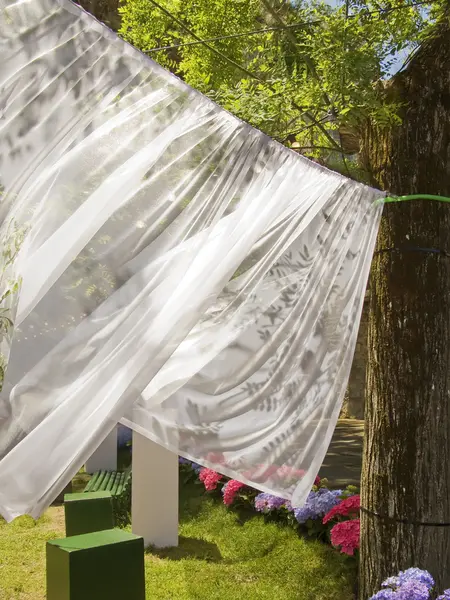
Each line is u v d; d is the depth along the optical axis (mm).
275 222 2906
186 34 5066
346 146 5535
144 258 2209
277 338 2979
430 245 4004
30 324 1963
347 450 10242
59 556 3764
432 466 3977
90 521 5160
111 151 2068
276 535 5965
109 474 8000
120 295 2143
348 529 5055
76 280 2064
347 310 3279
